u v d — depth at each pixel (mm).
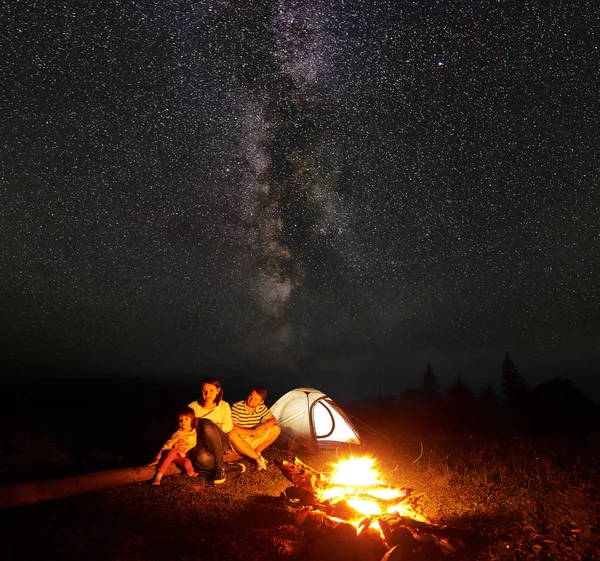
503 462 7258
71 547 4164
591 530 4738
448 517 5117
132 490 5664
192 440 6191
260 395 7039
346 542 4094
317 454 8102
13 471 6176
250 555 4156
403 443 9133
